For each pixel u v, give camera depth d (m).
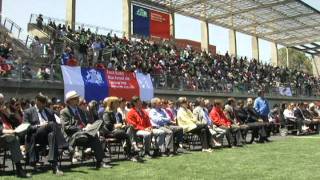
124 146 12.12
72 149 10.94
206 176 9.28
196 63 35.03
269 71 45.97
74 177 9.18
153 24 36.72
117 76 23.70
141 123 12.98
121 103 14.37
